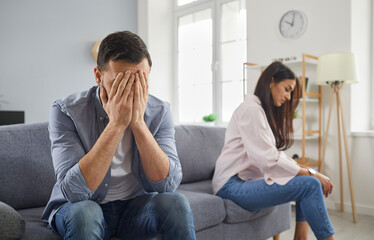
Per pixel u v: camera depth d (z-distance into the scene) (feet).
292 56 11.21
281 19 11.43
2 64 12.98
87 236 3.14
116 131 3.51
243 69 12.67
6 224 3.25
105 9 15.40
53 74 14.12
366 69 10.80
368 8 10.89
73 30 14.60
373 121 11.04
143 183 4.07
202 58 15.33
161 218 3.53
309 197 4.97
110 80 3.59
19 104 13.33
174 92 16.48
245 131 5.71
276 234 6.53
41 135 5.16
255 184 5.46
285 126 6.10
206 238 5.26
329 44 10.39
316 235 4.97
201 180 7.40
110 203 4.00
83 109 3.83
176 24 16.28
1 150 4.72
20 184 4.77
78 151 3.67
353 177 10.03
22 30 13.39
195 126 7.77
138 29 16.28
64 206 3.56
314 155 10.71
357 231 8.07
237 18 13.99
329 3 10.37
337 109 9.62
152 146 3.76
